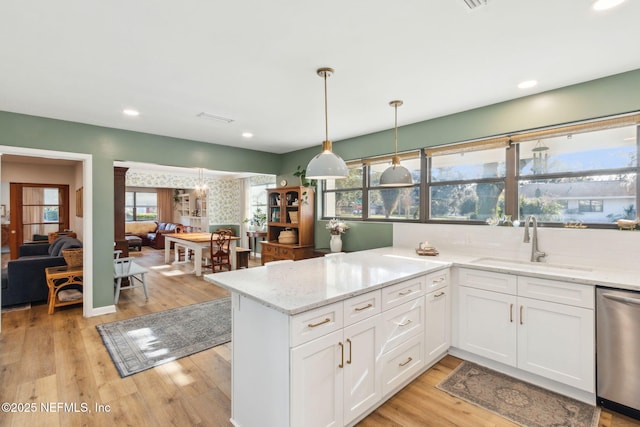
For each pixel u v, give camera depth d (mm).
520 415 2018
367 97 2959
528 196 3080
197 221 10008
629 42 1992
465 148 3438
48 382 2377
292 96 2936
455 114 3439
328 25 1809
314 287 1895
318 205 5270
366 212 4551
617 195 2613
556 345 2217
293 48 2068
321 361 1682
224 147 5141
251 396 1816
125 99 2990
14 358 2742
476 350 2621
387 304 2086
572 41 1983
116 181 4980
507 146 3145
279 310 1541
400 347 2205
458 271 2732
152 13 1685
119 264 4406
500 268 2453
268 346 1685
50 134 3547
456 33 1895
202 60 2227
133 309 4074
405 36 1928
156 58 2195
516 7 1646
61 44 1999
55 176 6715
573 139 2811
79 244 4750
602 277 2121
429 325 2496
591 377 2086
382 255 3188
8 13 1665
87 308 3770
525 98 2938
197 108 3268
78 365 2627
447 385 2344
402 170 2824
